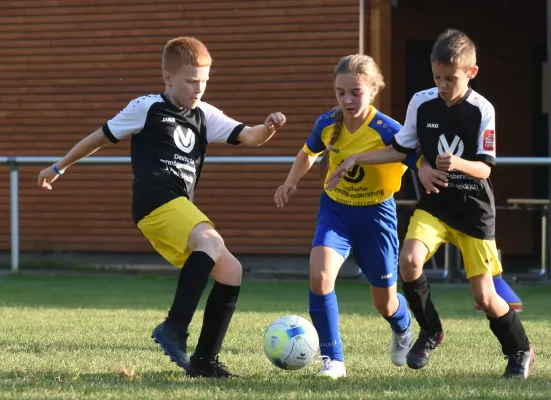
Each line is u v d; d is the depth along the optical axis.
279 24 39.34
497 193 48.66
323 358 14.98
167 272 38.94
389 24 40.03
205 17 40.00
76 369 15.44
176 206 14.63
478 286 15.20
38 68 41.44
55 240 41.25
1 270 39.31
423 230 15.26
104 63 40.81
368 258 15.78
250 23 39.59
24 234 41.44
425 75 48.59
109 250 40.84
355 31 38.69
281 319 15.39
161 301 30.19
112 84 40.78
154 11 40.34
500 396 12.65
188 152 15.09
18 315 25.25
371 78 14.94
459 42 14.45
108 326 22.52
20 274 37.62
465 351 18.64
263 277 38.47
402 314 16.17
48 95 41.38
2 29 41.72
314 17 39.03
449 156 13.98
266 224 39.69
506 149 48.91
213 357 14.74
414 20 48.53
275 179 39.59
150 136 14.91
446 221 15.26
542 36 48.44
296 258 39.50
